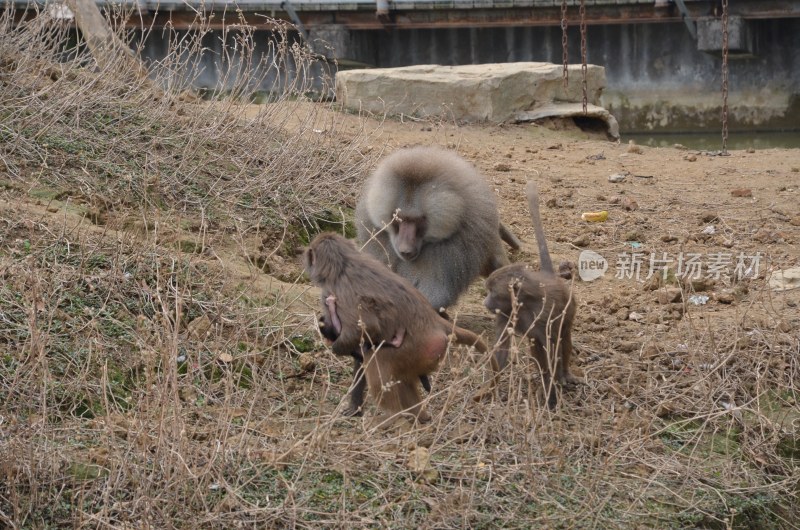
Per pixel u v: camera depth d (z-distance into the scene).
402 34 19.16
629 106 18.91
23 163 6.96
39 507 4.23
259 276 6.47
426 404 4.94
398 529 4.36
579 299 7.07
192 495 4.35
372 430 4.71
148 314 5.77
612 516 4.70
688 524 4.75
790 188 9.70
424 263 6.05
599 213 8.75
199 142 7.78
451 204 5.84
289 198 7.56
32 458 4.27
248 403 5.28
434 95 12.71
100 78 8.20
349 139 9.58
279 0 17.92
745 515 4.92
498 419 5.02
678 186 9.85
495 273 5.53
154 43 18.33
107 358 5.29
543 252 5.94
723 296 7.02
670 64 18.61
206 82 18.09
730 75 18.42
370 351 4.95
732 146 17.03
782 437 5.57
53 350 5.27
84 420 4.91
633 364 6.09
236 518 4.29
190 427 4.84
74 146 7.34
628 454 5.13
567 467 4.90
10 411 4.79
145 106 8.15
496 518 4.52
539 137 12.45
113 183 7.05
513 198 9.16
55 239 6.13
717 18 17.25
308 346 5.92
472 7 17.64
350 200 8.05
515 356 5.04
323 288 4.98
